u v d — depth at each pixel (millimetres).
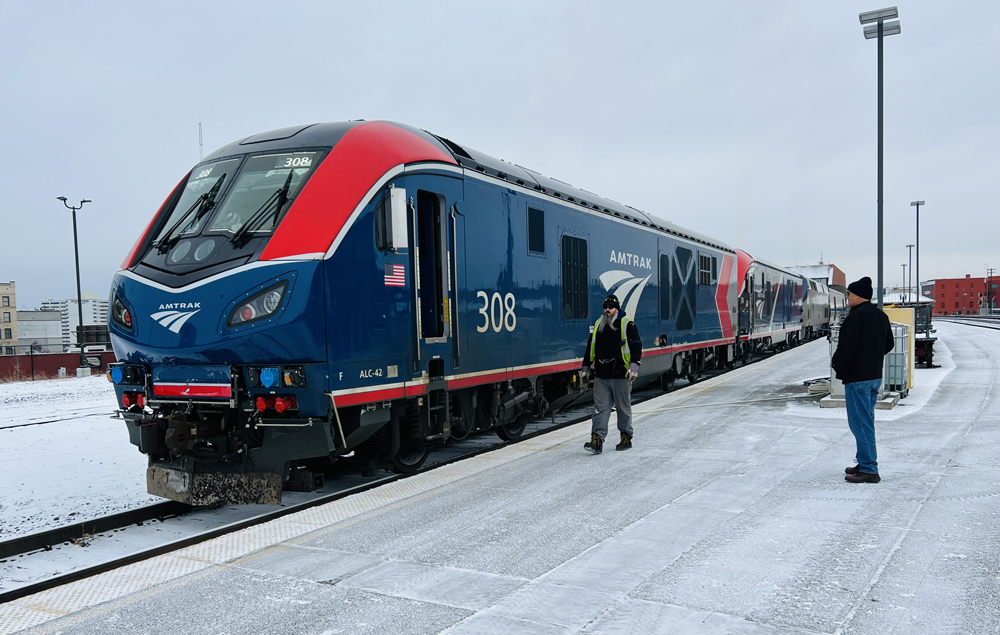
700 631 3127
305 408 5332
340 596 3654
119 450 9523
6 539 5051
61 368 29672
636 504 5234
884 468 6059
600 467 6539
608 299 7270
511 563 4074
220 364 5445
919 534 4336
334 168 5809
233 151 6375
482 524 4863
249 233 5562
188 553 4414
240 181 6016
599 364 7281
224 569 4102
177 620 3418
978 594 3439
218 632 3275
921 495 5195
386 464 7152
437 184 6734
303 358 5266
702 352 15539
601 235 10484
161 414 5910
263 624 3344
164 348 5547
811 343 30750
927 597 3422
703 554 4113
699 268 15164
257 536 4734
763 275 21484
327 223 5496
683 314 14047
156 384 5812
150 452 5773
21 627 3377
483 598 3576
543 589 3666
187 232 5898
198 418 5758
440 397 6859
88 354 33219
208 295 5379
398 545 4457
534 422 10750
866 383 5586
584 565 4000
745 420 8938
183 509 6145
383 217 5992
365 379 5738
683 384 15500
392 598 3609
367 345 5746
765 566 3893
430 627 3250
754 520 4742
